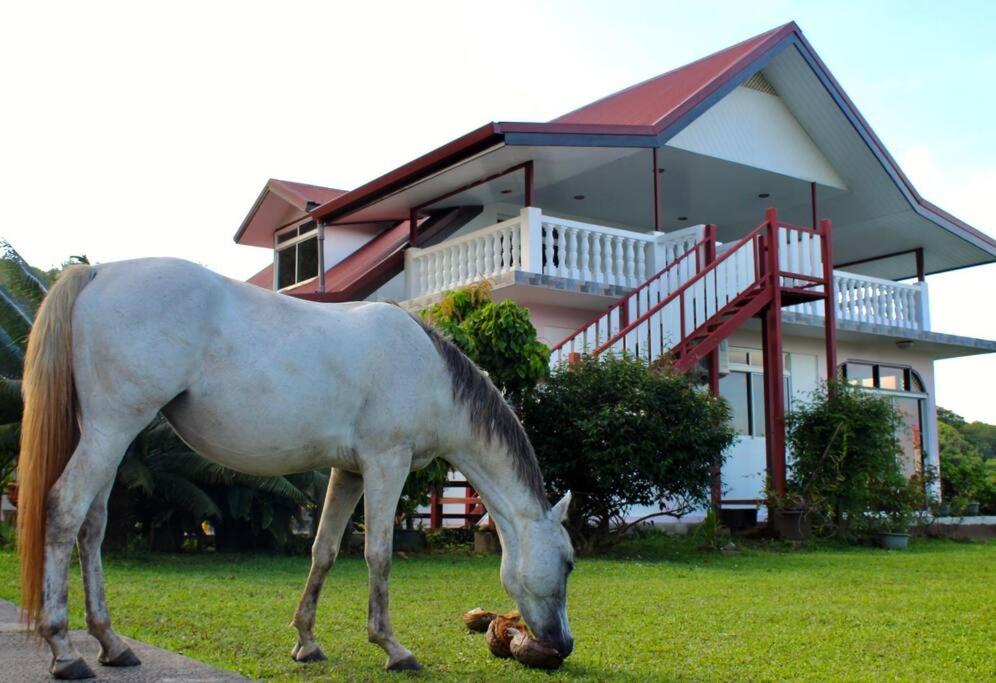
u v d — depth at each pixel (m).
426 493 10.78
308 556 10.17
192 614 5.66
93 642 4.56
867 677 4.20
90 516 3.97
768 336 13.96
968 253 20.12
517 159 14.04
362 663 4.36
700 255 14.13
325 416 4.16
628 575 8.32
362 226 19.41
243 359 3.96
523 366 10.41
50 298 3.77
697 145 15.65
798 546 12.11
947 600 6.70
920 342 18.56
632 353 11.77
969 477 19.16
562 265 13.96
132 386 3.73
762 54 15.73
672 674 4.25
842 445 12.82
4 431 9.83
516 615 4.86
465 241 14.72
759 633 5.29
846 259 21.22
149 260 3.98
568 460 10.46
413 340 4.47
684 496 11.01
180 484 9.43
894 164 17.45
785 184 17.55
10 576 7.33
